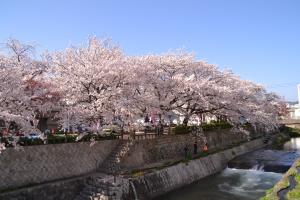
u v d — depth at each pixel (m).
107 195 19.97
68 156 22.12
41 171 20.36
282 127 69.81
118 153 25.08
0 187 18.14
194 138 34.31
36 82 25.02
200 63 33.41
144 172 23.84
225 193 24.83
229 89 31.81
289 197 17.25
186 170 28.02
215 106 32.41
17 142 19.14
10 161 18.72
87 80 23.80
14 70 20.36
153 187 23.53
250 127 51.16
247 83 45.81
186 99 30.31
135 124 26.09
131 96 25.80
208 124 41.78
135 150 26.02
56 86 24.84
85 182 21.83
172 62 31.36
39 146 20.33
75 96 23.97
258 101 45.53
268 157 37.50
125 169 24.55
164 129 36.78
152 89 29.27
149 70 28.75
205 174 30.27
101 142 24.77
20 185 19.09
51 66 26.20
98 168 24.31
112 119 23.81
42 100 24.09
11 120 18.12
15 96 19.48
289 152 41.88
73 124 22.62
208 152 34.53
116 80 25.36
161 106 29.23
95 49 27.28
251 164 33.38
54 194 19.81
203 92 29.77
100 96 23.23
